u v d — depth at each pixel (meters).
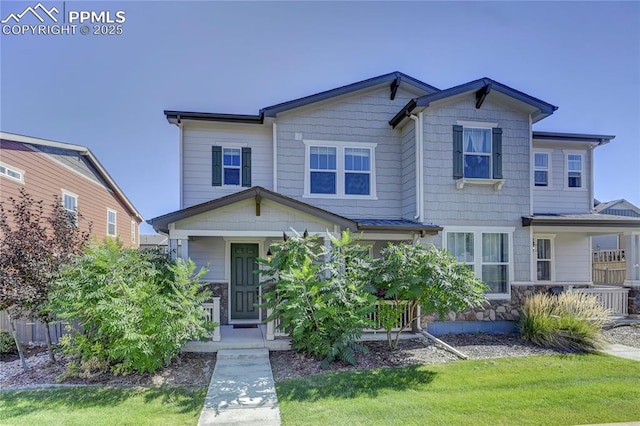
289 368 6.58
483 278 9.98
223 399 5.15
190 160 10.52
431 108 10.04
